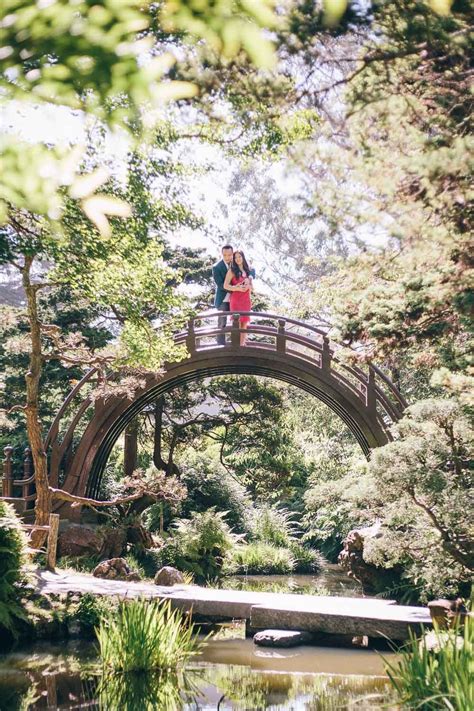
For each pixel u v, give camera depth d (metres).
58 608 10.05
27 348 13.60
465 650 5.44
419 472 9.98
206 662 8.63
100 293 10.95
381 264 5.34
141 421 21.64
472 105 4.65
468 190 4.45
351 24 3.83
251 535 22.20
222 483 22.28
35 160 1.66
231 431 21.89
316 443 21.98
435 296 5.97
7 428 18.14
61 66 1.56
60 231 1.82
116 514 18.08
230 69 4.09
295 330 23.89
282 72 4.24
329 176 4.42
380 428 16.08
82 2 1.47
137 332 12.48
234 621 11.13
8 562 9.75
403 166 4.33
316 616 9.95
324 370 16.20
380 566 14.70
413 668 5.89
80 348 13.12
